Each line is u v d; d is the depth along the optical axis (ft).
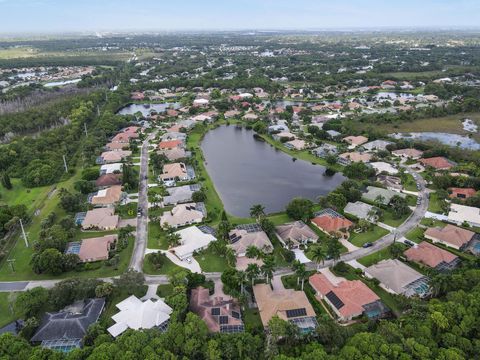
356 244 472.44
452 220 521.65
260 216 524.11
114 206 574.56
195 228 494.18
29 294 347.15
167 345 294.66
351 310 348.18
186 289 375.86
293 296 366.63
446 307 320.70
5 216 502.38
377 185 623.36
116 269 426.92
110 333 322.34
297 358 278.67
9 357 281.13
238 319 343.46
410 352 281.74
